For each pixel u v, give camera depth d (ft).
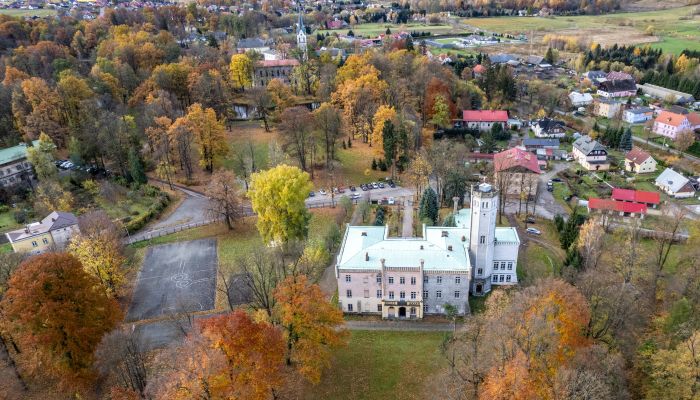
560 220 444.55
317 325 257.75
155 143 529.04
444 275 317.01
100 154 541.34
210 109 540.52
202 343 211.82
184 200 494.18
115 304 285.23
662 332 275.18
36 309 240.53
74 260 261.03
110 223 394.52
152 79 647.97
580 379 202.69
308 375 252.42
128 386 244.83
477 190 321.11
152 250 404.57
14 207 479.82
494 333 230.07
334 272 371.56
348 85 616.39
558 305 241.96
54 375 262.06
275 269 350.64
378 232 358.43
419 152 536.01
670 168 606.55
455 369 237.86
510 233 355.36
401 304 322.96
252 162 528.63
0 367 266.57
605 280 297.74
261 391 212.64
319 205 481.05
